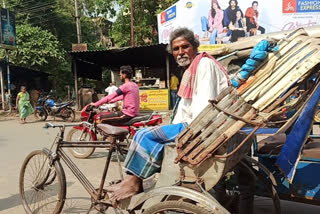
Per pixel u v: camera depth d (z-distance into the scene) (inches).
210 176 79.9
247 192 103.8
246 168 103.1
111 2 735.1
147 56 510.0
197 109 83.2
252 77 83.2
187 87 88.1
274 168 103.6
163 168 87.4
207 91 82.4
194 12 467.2
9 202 146.8
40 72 842.2
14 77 844.6
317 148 101.0
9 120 521.3
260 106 77.4
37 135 343.0
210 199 75.4
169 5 658.8
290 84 75.9
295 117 80.4
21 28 775.7
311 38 82.1
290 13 415.2
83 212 133.1
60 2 1076.5
